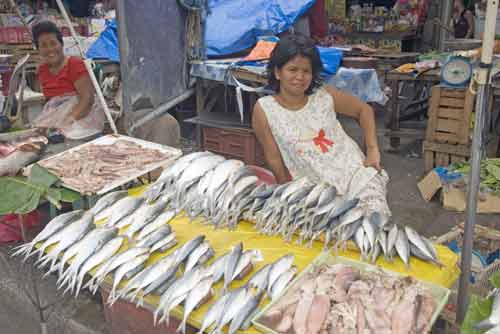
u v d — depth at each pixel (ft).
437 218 14.53
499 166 15.23
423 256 6.34
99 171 9.49
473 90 6.38
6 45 18.90
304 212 7.00
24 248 7.46
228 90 20.72
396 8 31.73
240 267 6.20
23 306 9.75
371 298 5.48
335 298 5.55
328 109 9.25
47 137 12.30
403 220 14.46
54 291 10.09
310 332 5.07
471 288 8.10
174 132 15.29
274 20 21.94
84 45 20.66
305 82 8.66
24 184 8.67
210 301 5.84
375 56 23.97
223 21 21.95
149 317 6.73
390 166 18.92
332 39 30.22
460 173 15.38
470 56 17.25
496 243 10.21
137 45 12.62
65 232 7.39
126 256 6.64
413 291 5.54
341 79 17.21
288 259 6.28
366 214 6.94
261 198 7.54
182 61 15.98
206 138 18.69
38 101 15.84
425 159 17.75
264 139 9.40
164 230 7.24
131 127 12.39
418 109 23.50
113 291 6.25
